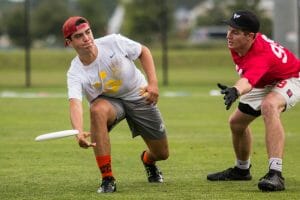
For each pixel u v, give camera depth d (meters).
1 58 111.31
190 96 64.38
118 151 33.34
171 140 36.94
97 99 23.05
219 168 28.30
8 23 162.88
